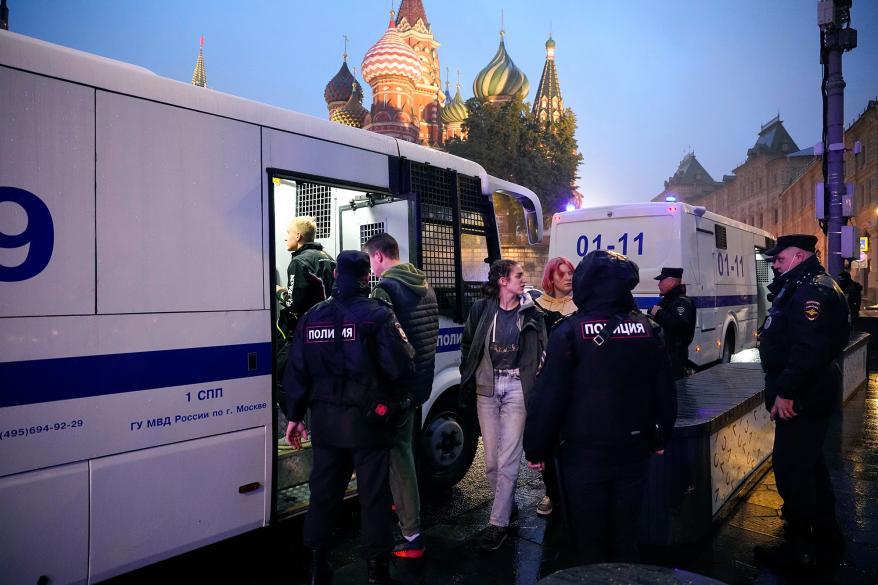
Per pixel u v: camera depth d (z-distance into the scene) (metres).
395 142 4.43
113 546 2.78
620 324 2.51
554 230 9.15
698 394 4.88
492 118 41.69
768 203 81.62
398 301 3.52
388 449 3.15
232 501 3.25
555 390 2.48
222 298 3.23
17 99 2.55
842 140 11.24
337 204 4.98
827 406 3.41
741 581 3.29
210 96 3.25
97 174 2.78
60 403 2.62
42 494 2.57
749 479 4.91
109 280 2.79
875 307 37.62
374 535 3.09
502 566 3.50
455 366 4.79
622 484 2.53
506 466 3.76
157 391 2.94
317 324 3.07
